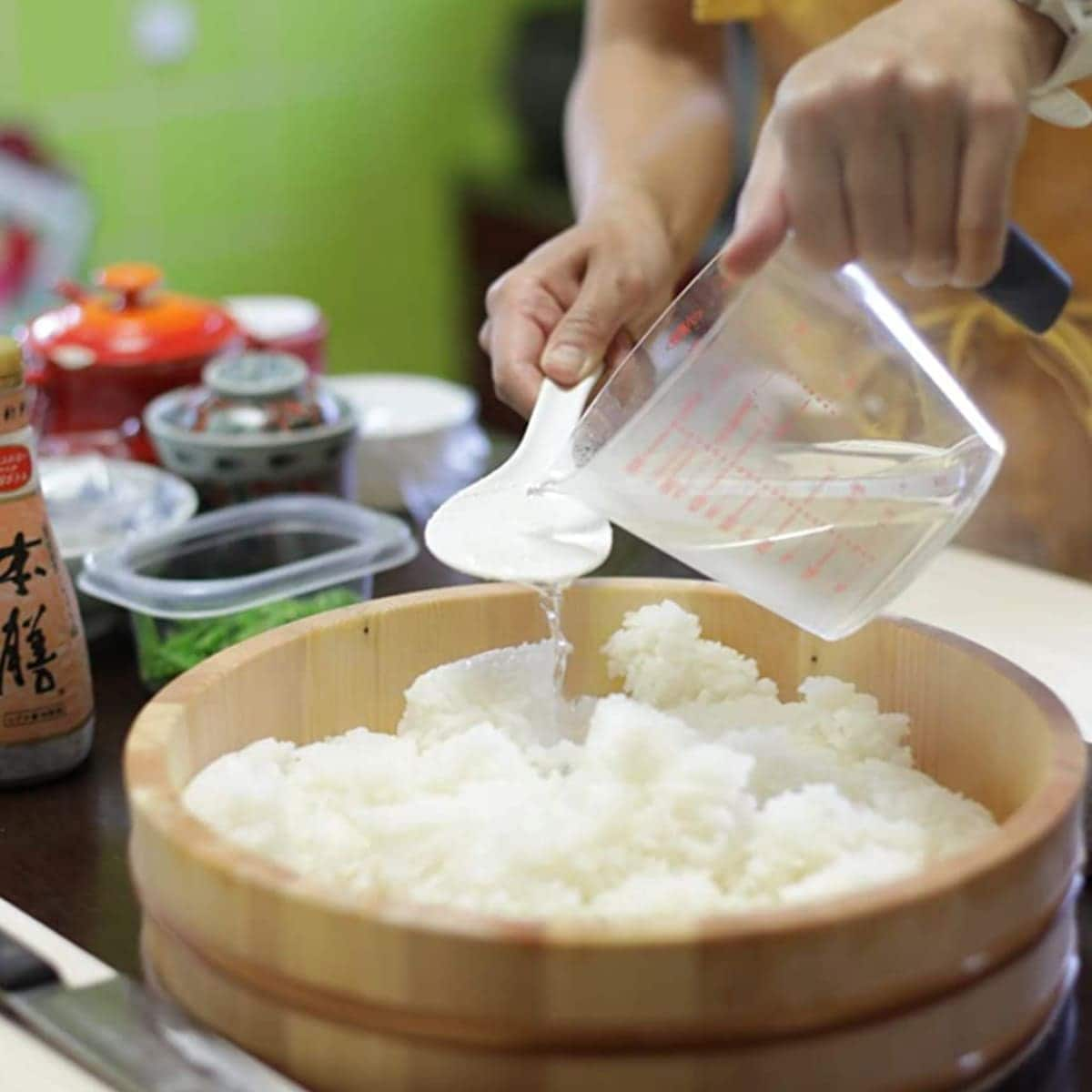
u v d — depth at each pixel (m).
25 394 0.95
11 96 2.38
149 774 0.74
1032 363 1.45
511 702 0.92
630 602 0.97
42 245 2.45
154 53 2.51
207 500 1.36
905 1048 0.65
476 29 2.89
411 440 1.48
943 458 0.83
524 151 2.96
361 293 2.88
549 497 0.94
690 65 1.53
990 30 0.87
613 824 0.74
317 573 1.16
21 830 0.94
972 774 0.87
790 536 0.82
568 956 0.61
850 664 0.94
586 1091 0.63
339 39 2.72
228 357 1.47
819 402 0.82
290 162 2.73
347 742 0.88
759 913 0.62
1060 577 1.31
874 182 0.84
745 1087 0.63
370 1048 0.65
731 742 0.86
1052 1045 0.73
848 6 1.42
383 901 0.64
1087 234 1.40
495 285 1.15
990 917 0.65
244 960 0.67
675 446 0.80
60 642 0.98
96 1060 0.69
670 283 1.21
